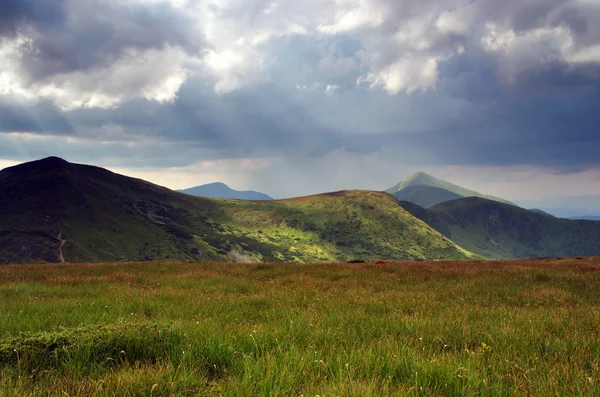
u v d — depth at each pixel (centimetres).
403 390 380
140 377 412
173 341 585
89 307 986
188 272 2222
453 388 407
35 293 1363
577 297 1287
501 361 504
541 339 645
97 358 511
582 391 395
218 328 686
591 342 617
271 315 912
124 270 2320
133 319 784
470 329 723
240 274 2148
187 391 401
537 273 1980
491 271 2183
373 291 1467
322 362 467
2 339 549
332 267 2530
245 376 416
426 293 1378
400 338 641
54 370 464
